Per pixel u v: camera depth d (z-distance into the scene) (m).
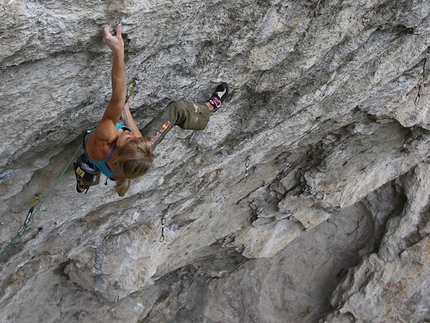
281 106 6.20
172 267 10.19
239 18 4.45
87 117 4.76
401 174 10.16
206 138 6.37
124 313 10.68
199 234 9.62
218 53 4.76
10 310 8.79
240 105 6.09
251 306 12.06
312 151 9.01
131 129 3.96
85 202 6.55
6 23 3.19
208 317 11.96
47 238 7.32
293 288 12.37
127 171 3.41
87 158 4.03
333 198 9.80
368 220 11.99
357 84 6.52
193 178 7.38
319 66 5.80
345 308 11.47
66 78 3.99
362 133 8.55
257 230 10.26
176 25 4.09
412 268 11.12
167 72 4.71
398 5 5.27
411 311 11.41
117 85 3.56
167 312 11.91
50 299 9.53
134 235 8.45
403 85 7.02
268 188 9.55
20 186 5.56
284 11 4.62
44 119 4.31
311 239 12.30
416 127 8.66
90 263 8.70
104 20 3.57
